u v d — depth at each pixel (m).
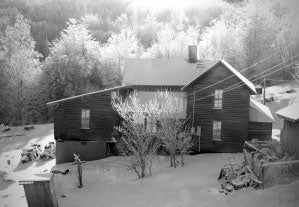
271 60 63.56
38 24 100.19
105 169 31.56
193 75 37.88
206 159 32.03
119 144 35.31
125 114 32.56
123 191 25.02
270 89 57.53
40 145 40.69
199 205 20.73
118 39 72.00
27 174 32.66
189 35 74.19
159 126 33.91
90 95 34.75
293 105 27.58
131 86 36.94
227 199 20.81
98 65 71.06
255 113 34.59
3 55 66.25
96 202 23.36
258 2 64.44
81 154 35.31
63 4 115.12
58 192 26.48
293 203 17.67
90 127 35.16
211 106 34.09
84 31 70.19
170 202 21.88
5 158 37.53
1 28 87.38
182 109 34.78
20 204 25.62
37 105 63.75
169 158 33.69
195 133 34.44
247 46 65.12
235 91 33.59
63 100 34.59
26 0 113.75
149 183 26.17
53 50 68.44
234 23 77.31
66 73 65.31
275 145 28.42
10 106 61.25
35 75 63.53
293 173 21.70
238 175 23.77
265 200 19.05
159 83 37.09
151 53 72.62
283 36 61.78
